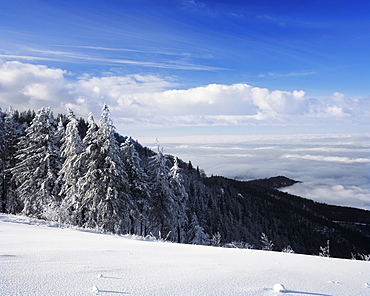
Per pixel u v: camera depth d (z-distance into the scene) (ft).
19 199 99.19
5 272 9.43
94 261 12.98
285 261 17.75
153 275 10.60
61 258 13.12
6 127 111.75
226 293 8.63
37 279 8.86
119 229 75.87
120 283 9.07
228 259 16.87
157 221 100.83
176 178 111.24
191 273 11.43
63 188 83.46
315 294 9.46
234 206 309.42
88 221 76.79
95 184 75.36
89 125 84.74
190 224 138.21
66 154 85.51
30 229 34.76
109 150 77.56
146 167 108.06
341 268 16.43
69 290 7.91
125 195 79.56
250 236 255.50
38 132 87.04
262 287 9.77
